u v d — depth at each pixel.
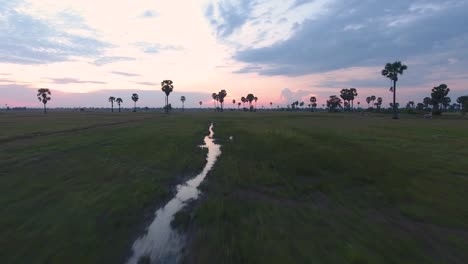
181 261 4.93
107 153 15.50
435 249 5.19
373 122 44.47
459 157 13.62
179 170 11.96
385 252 5.03
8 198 7.93
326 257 4.84
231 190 9.15
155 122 44.44
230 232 5.93
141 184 9.60
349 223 6.39
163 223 6.59
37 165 12.30
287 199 8.25
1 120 45.72
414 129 29.66
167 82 100.56
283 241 5.46
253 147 17.20
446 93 75.81
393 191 8.67
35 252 5.04
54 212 6.91
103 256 5.03
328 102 128.38
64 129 29.66
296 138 19.59
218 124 40.44
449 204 7.55
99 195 8.29
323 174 10.94
